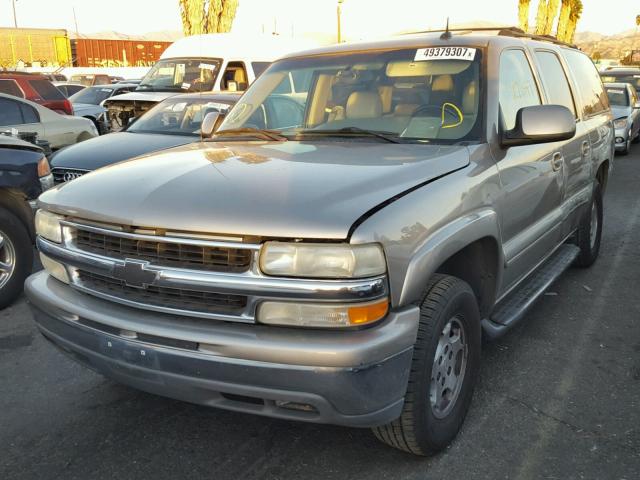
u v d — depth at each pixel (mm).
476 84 3666
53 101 12938
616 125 15039
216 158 3260
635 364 4145
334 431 3359
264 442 3275
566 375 3992
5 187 5320
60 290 3100
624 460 3086
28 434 3383
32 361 4285
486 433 3324
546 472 2996
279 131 3941
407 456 3129
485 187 3283
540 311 5078
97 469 3070
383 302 2539
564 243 5492
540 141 3537
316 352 2438
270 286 2482
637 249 6965
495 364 4141
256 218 2521
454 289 2959
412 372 2756
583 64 5824
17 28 39250
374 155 3227
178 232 2631
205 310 2625
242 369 2520
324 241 2461
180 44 13984
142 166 3229
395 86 3844
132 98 11891
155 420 3504
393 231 2572
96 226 2855
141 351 2703
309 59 4352
